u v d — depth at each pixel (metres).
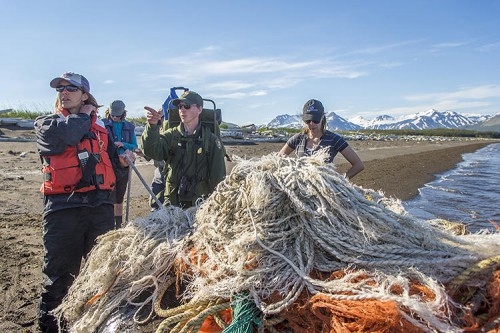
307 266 2.70
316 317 2.53
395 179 15.83
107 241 3.58
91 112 4.27
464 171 20.23
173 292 3.15
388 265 2.66
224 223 3.05
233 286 2.71
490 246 2.82
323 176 2.90
